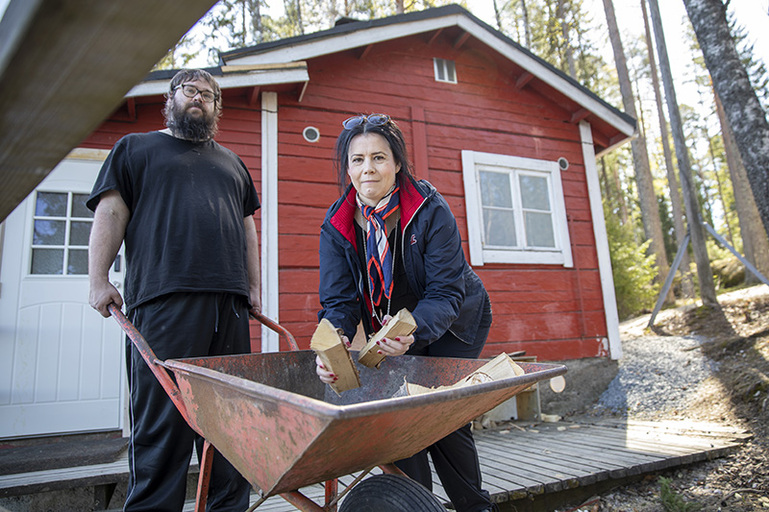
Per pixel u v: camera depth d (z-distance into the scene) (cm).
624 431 422
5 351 361
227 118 466
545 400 538
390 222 197
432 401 108
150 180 202
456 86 573
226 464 202
